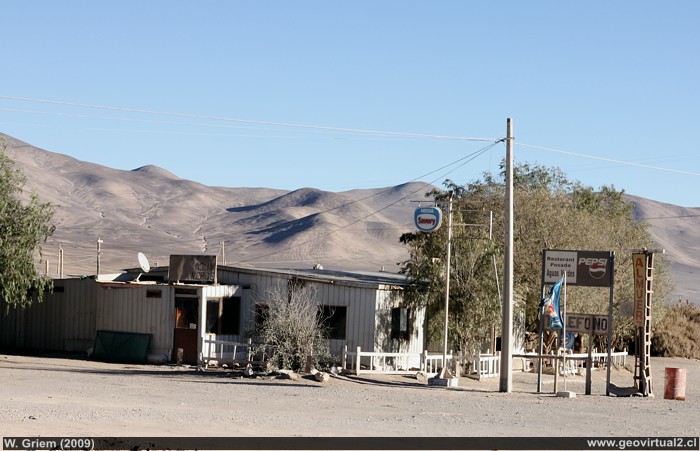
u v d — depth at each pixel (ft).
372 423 65.31
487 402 89.97
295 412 72.64
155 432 53.78
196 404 76.79
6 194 130.00
